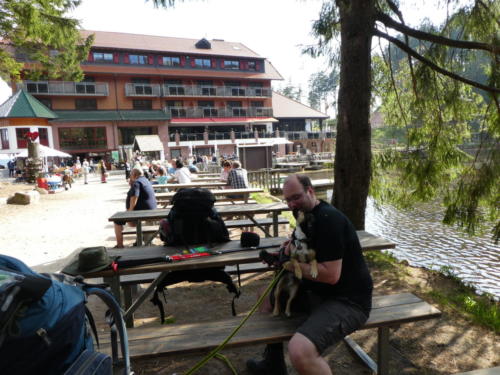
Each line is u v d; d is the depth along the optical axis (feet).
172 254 10.80
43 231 28.25
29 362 4.26
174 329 8.26
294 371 9.78
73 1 45.01
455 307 14.16
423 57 19.20
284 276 8.43
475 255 36.04
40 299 4.37
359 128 19.30
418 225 50.11
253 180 63.05
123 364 6.87
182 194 11.78
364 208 20.06
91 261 9.31
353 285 7.64
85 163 77.66
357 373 9.75
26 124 104.32
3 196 50.78
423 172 21.06
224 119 157.99
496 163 18.45
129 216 17.67
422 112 21.86
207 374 9.79
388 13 20.97
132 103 144.66
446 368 10.04
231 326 8.24
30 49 54.39
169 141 147.54
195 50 157.58
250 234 11.57
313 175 89.25
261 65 169.07
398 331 12.07
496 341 11.51
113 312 6.37
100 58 140.67
